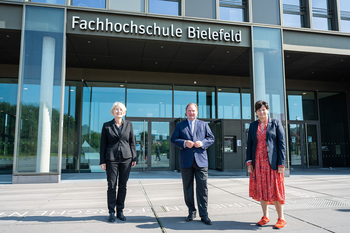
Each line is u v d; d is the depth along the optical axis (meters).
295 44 9.34
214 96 12.12
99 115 10.96
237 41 8.76
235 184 7.00
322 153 13.10
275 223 3.43
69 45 8.67
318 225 3.33
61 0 7.87
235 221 3.53
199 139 3.66
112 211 3.54
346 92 13.69
